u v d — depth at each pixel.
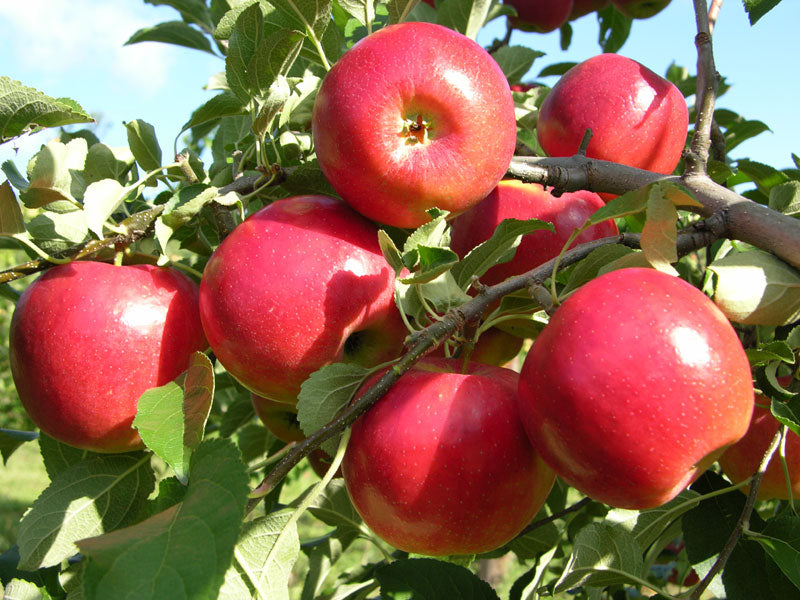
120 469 0.33
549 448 0.24
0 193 0.29
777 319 0.29
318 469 0.40
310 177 0.34
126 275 0.31
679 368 0.21
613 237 0.31
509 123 0.28
